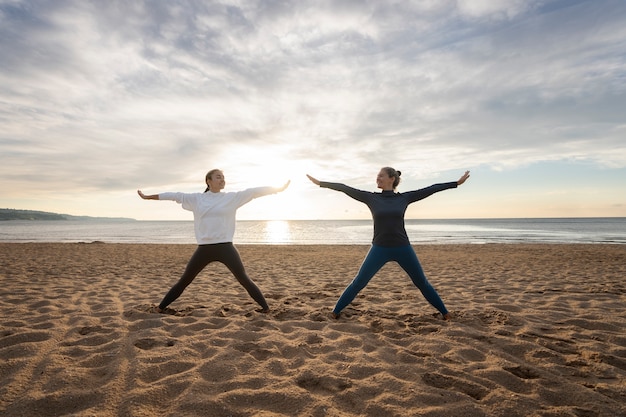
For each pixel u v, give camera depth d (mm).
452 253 13633
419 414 1892
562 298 4996
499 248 15867
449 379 2334
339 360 2678
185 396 2045
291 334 3346
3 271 7656
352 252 14516
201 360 2633
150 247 16297
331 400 2066
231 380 2277
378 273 7922
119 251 13984
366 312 4195
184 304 4605
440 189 3803
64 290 5387
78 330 3314
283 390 2137
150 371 2396
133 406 1932
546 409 1971
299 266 9680
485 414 1906
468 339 3189
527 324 3684
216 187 3986
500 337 3219
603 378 2416
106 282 6383
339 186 3969
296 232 45031
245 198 3961
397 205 3754
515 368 2541
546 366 2598
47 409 1924
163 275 7535
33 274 7277
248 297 5172
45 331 3209
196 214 3904
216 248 3877
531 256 12172
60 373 2332
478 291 5703
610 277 7211
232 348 2855
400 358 2723
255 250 15484
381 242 3758
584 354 2857
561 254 12836
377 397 2094
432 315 4039
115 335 3174
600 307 4445
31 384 2193
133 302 4664
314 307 4543
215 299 4977
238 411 1920
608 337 3256
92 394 2068
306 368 2475
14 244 17453
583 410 1978
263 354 2811
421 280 3773
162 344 2994
